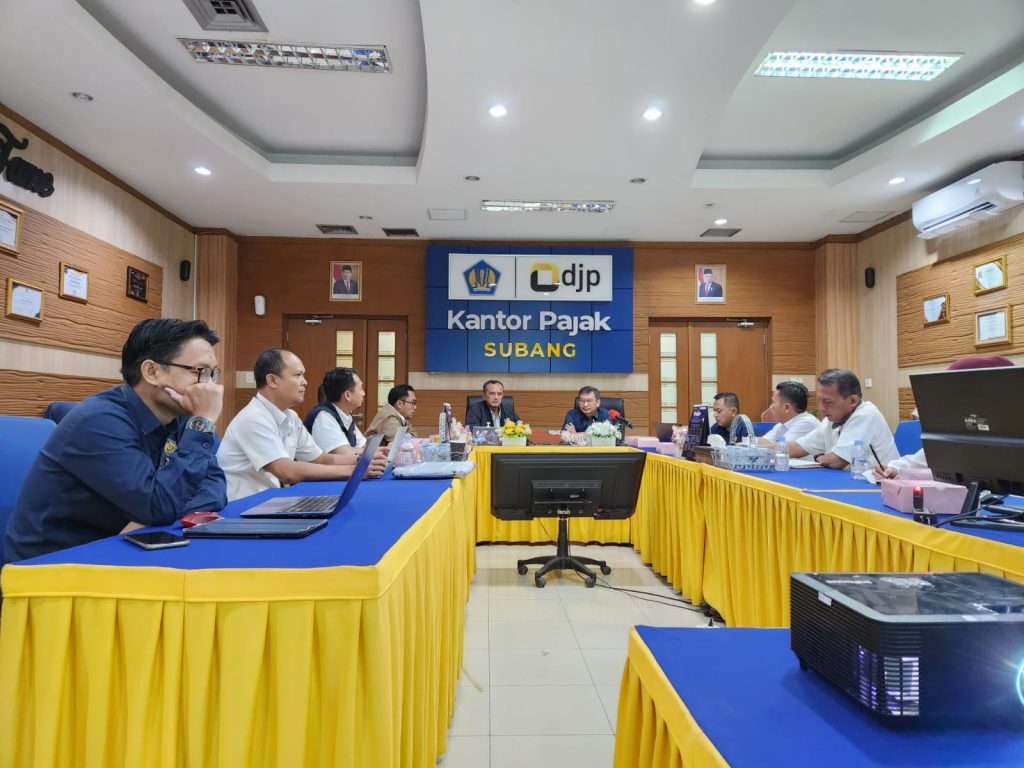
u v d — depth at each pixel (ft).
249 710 2.67
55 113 12.46
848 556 5.05
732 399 13.55
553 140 13.74
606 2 9.19
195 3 10.27
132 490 3.89
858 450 7.55
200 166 15.16
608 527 13.94
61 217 13.74
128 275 16.34
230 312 20.59
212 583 2.71
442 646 5.27
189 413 4.50
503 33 9.91
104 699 2.71
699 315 21.91
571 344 21.56
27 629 2.78
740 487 7.37
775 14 9.47
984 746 1.77
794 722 1.90
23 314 12.55
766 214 18.80
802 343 21.85
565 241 21.91
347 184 16.37
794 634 2.33
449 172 15.55
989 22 10.75
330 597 2.73
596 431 14.06
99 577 2.74
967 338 16.15
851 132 15.10
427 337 21.31
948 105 13.46
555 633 8.46
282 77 12.62
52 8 9.36
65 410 11.20
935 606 2.00
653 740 2.35
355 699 2.70
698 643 2.55
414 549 3.65
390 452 7.62
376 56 11.76
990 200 14.29
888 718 1.85
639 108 12.32
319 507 4.28
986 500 4.89
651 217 19.16
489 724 6.02
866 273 20.24
